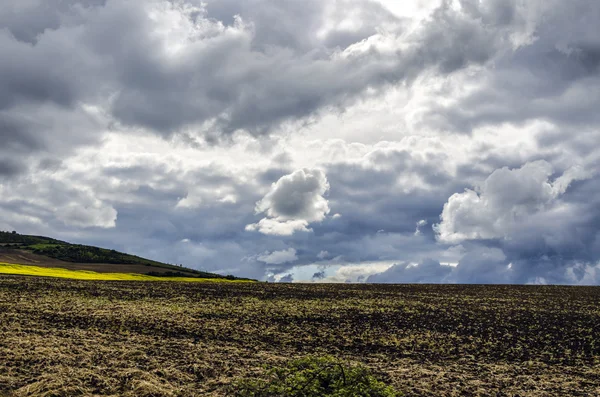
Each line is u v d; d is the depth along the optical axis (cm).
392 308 4528
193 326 3150
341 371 1747
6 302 3950
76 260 15000
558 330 3416
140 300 4722
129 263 15712
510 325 3616
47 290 5281
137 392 1675
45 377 1731
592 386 2044
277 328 3250
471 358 2553
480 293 6353
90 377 1769
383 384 1722
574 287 7431
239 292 6000
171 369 1992
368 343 2862
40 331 2694
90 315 3384
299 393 1666
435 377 2092
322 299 5306
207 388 1794
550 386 2027
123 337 2673
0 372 1797
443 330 3369
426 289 6931
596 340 3066
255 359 2267
